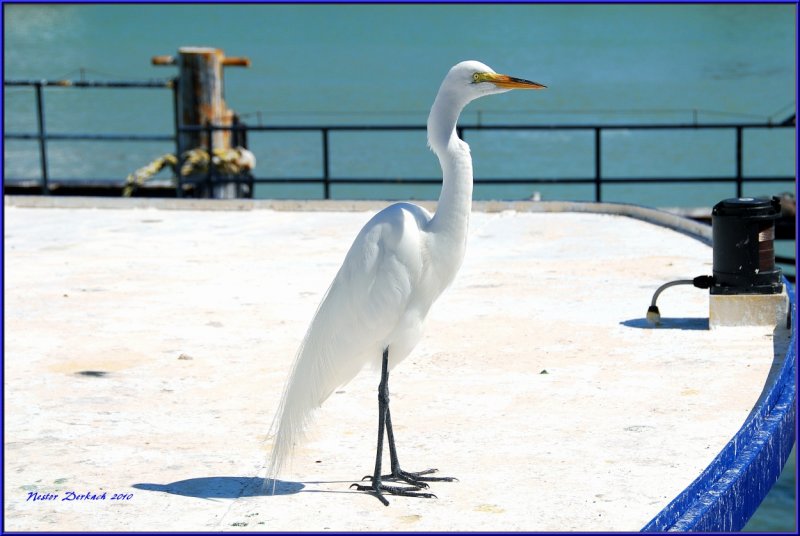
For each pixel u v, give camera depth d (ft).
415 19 379.35
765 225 31.45
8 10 413.18
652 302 32.42
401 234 19.93
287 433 19.85
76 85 66.85
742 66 226.17
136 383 27.63
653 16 343.46
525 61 255.29
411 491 20.20
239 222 54.39
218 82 72.84
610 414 24.57
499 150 146.41
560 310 34.73
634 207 53.88
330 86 218.18
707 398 25.49
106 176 128.36
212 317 34.55
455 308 35.24
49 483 20.94
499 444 22.85
